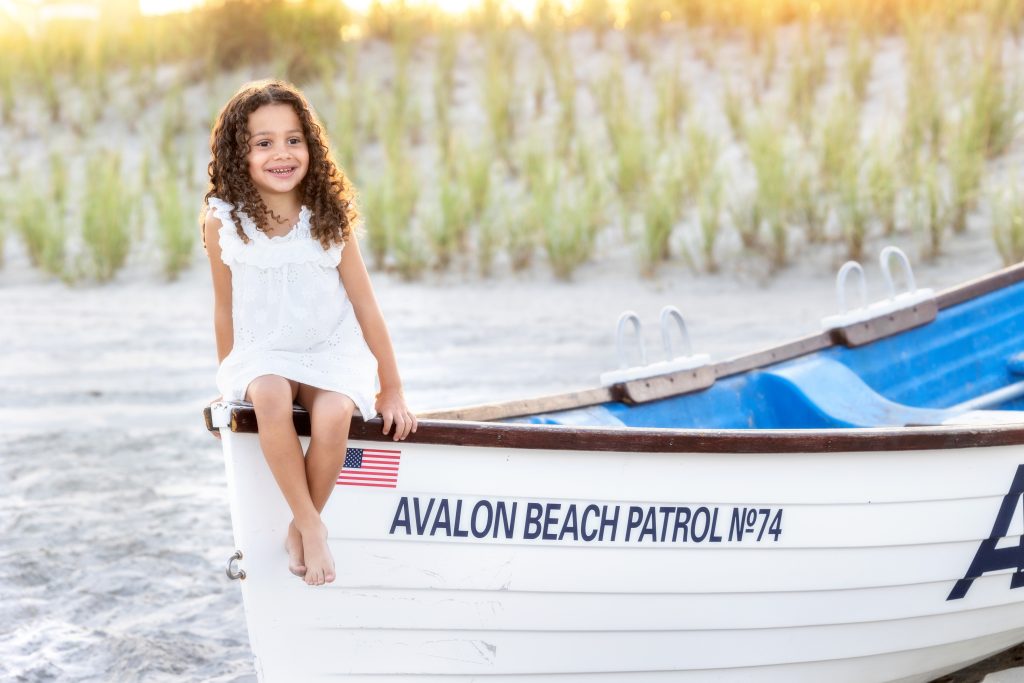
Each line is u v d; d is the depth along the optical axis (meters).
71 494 5.45
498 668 3.06
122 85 16.14
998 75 11.69
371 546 2.87
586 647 3.11
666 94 13.32
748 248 10.66
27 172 13.77
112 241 11.45
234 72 15.99
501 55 15.45
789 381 4.43
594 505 2.97
